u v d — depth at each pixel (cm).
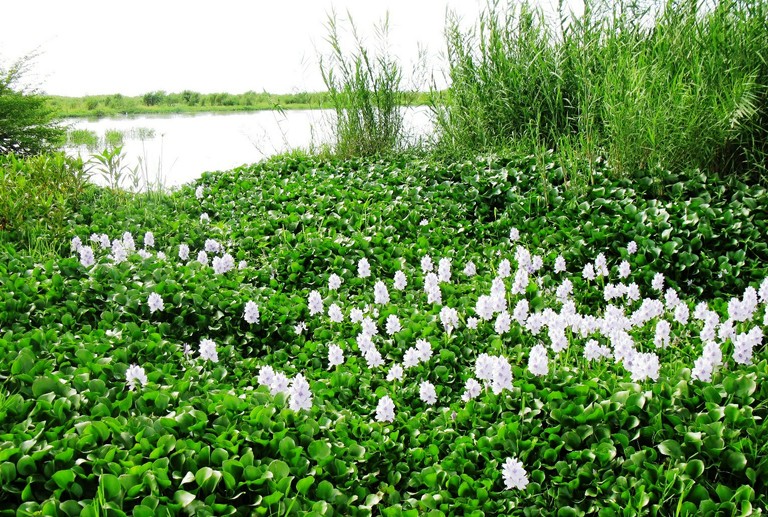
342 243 606
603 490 304
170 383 373
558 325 385
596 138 725
